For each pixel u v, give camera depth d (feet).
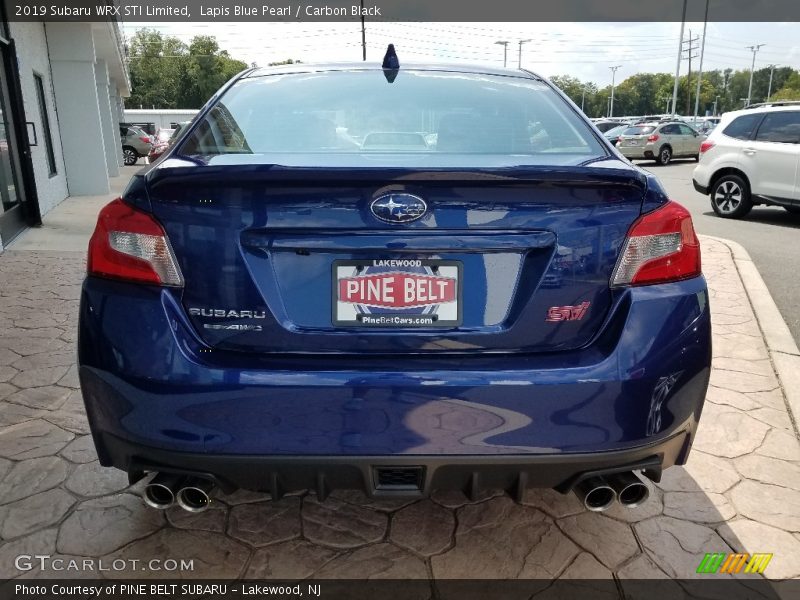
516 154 6.77
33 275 18.56
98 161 40.24
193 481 6.16
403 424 5.57
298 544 7.09
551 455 5.68
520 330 5.79
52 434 9.29
